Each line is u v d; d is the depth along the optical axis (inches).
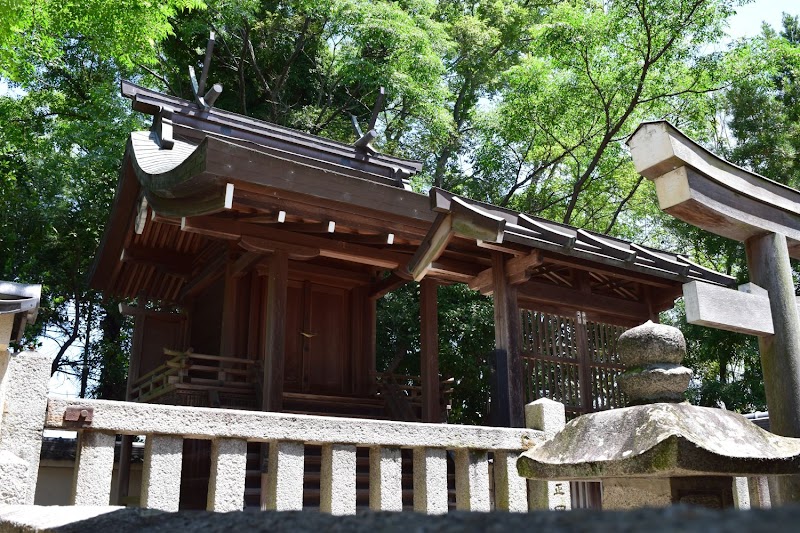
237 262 368.5
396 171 455.5
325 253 330.3
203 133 408.5
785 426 138.3
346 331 415.5
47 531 61.1
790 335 141.3
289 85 839.1
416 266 262.1
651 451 87.1
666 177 135.4
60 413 118.0
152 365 431.5
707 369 664.4
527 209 762.8
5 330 157.8
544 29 626.5
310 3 680.4
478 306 597.6
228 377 362.3
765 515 19.1
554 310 277.9
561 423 174.6
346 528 31.5
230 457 129.8
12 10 337.7
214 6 685.3
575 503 209.3
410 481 319.9
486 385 592.7
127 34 422.9
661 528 19.9
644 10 581.3
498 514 28.2
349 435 142.3
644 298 304.3
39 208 605.6
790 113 683.4
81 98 680.4
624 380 103.3
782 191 151.6
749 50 595.5
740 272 642.8
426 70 713.0
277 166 271.7
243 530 37.3
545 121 681.0
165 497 122.9
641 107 668.1
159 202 297.4
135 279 462.6
